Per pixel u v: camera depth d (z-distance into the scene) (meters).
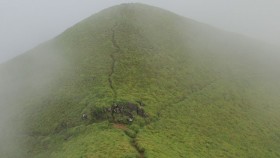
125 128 69.31
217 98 99.12
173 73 103.88
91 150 57.88
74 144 64.75
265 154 79.44
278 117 101.69
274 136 89.94
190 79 104.69
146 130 70.25
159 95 89.06
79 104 81.69
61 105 86.19
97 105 75.38
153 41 119.00
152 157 54.19
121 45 111.06
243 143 80.56
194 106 89.81
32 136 79.62
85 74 97.38
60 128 77.12
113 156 54.22
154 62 105.81
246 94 108.94
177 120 79.44
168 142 66.38
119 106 75.25
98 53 107.69
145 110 77.56
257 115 98.62
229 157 70.56
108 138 62.12
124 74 94.56
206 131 79.62
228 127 85.94
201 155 65.62
